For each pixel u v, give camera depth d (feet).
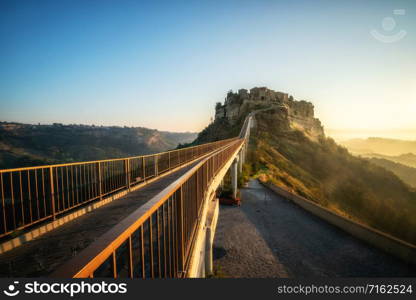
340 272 34.27
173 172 44.45
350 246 42.50
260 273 34.53
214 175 31.83
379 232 41.09
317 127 517.55
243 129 240.73
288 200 79.30
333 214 54.24
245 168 132.57
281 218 60.75
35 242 14.38
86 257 3.42
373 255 38.45
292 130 365.20
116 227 4.53
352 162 334.03
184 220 12.61
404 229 152.56
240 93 478.18
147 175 37.09
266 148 234.38
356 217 161.79
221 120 458.50
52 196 17.33
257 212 66.49
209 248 27.07
